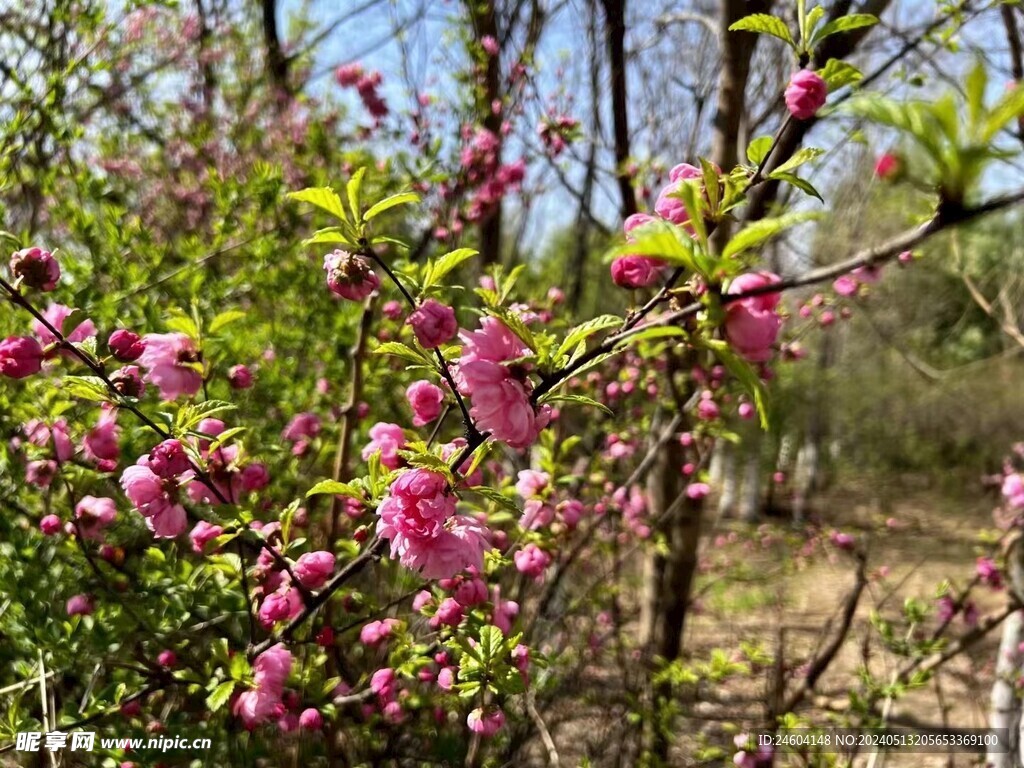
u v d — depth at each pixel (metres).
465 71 3.63
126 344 1.50
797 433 14.49
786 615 6.36
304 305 3.43
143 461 1.58
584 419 4.62
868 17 1.20
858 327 11.59
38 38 3.08
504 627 1.87
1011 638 3.49
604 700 3.64
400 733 2.65
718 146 3.31
